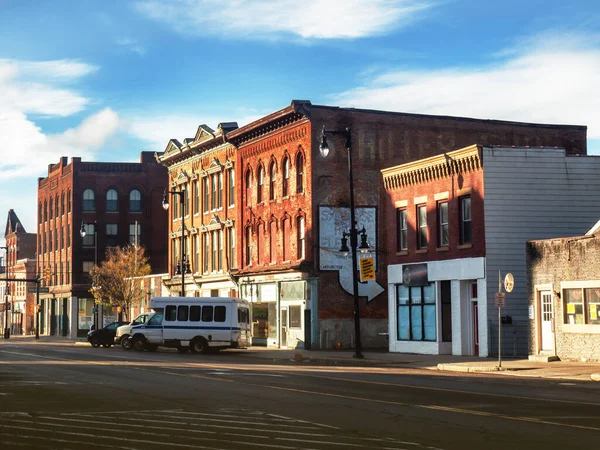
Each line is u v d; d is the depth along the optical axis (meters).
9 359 40.84
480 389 23.45
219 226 65.31
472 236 40.66
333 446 13.36
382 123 53.31
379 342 51.97
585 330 33.69
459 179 41.62
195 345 49.00
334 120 52.56
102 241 101.06
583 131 57.50
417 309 44.81
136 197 102.25
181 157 73.19
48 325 109.31
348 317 51.97
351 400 20.30
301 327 53.06
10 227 135.12
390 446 13.34
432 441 13.85
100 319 99.12
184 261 61.88
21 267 123.19
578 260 34.22
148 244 101.81
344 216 52.28
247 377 28.19
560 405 19.19
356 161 52.69
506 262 39.91
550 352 35.75
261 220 58.84
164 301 50.06
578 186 41.12
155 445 13.58
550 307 35.88
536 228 40.38
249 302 56.50
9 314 130.50
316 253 51.88
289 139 54.94
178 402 19.98
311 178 52.06
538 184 40.59
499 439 14.05
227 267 64.12
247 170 61.28
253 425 15.83
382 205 52.78
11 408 18.83
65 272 103.06
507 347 39.62
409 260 45.34
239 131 60.38
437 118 54.25
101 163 101.69
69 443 13.85
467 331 41.41
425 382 26.03
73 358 42.00
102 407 18.97
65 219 103.50
